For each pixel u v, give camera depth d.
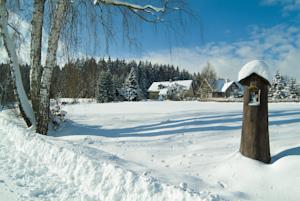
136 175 3.77
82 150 5.23
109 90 48.09
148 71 83.62
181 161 4.95
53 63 8.52
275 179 3.80
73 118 12.45
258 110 4.41
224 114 10.91
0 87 12.58
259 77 4.41
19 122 9.90
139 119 11.09
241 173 4.11
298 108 14.20
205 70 58.91
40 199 3.82
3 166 5.25
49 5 9.19
